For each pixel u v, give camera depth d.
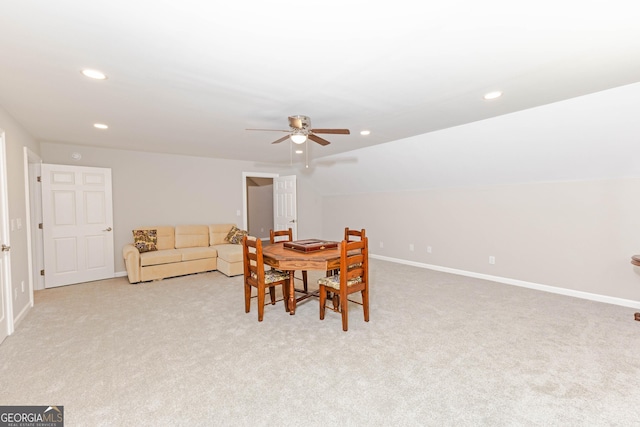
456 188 5.02
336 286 2.92
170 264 4.79
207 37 1.71
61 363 2.26
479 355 2.34
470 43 1.82
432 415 1.70
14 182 3.09
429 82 2.39
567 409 1.73
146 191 5.31
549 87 2.54
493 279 4.60
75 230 4.55
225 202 6.22
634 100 2.63
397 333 2.75
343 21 1.57
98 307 3.49
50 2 1.38
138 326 2.95
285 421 1.66
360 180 6.36
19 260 3.15
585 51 1.94
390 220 6.20
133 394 1.90
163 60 1.98
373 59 2.00
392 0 1.40
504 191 4.43
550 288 4.00
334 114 3.20
